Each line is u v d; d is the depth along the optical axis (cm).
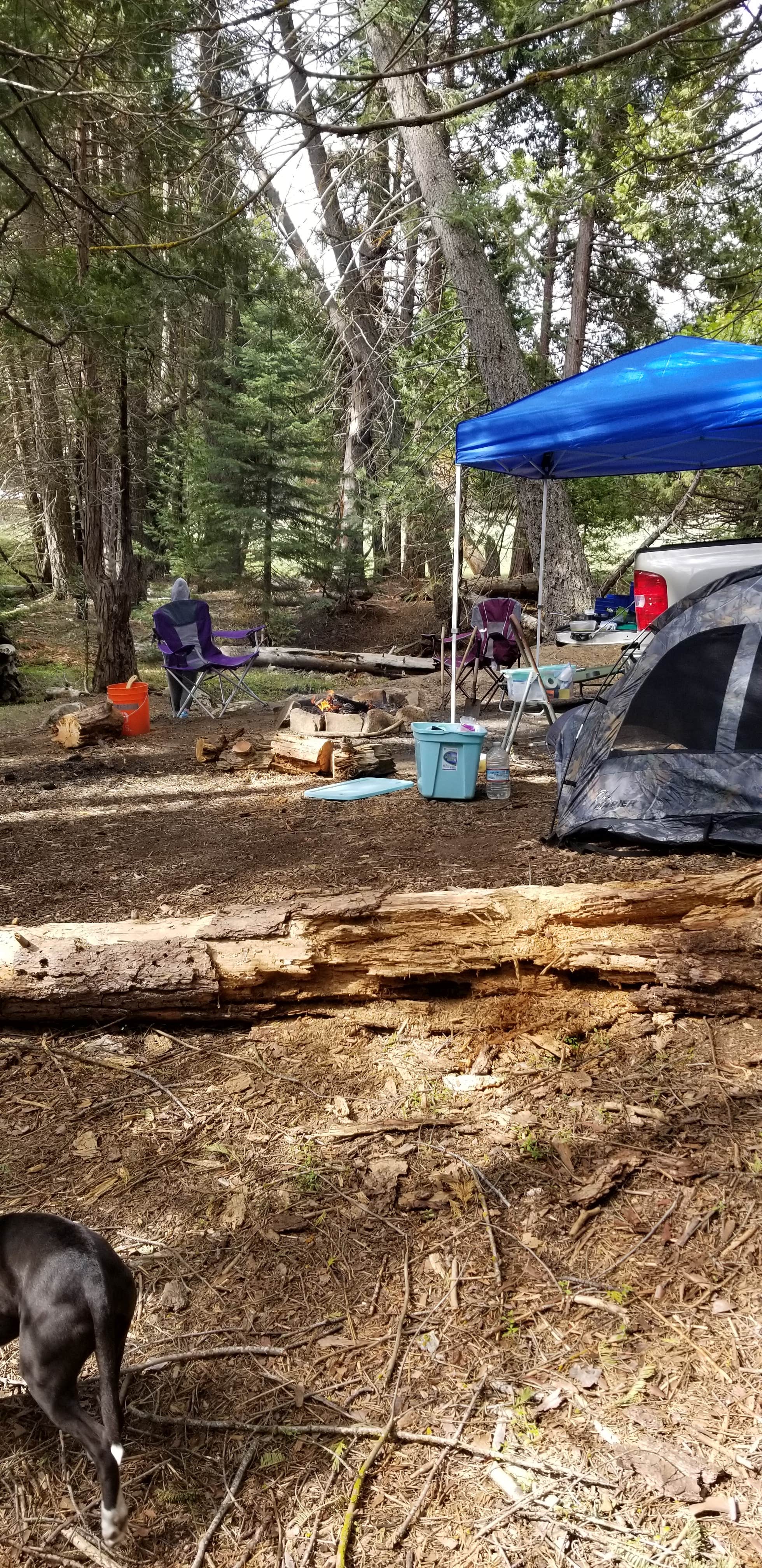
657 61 1126
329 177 1752
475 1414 198
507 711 976
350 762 737
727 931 338
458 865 494
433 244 1852
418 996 353
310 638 1728
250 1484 186
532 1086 304
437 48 1766
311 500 1686
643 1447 188
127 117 761
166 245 433
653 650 539
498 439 663
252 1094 309
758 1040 319
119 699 947
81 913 452
